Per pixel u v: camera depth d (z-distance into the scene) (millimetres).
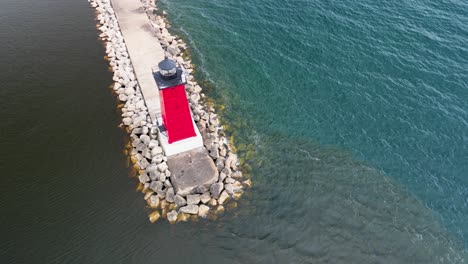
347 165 20844
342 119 23500
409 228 18094
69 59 25656
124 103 22812
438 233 18047
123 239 16406
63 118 21594
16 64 24906
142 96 23062
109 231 16625
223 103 23844
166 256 16000
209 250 16344
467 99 25047
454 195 19812
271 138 21969
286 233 17297
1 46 26266
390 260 16734
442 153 21797
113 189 18281
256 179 19516
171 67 15703
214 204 17922
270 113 23547
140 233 16656
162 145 19422
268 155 20906
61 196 17812
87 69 24984
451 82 26172
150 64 25000
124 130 21141
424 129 23047
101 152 19938
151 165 18938
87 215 17141
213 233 16953
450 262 17000
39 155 19547
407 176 20531
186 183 18203
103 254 15852
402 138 22500
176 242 16500
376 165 20984
